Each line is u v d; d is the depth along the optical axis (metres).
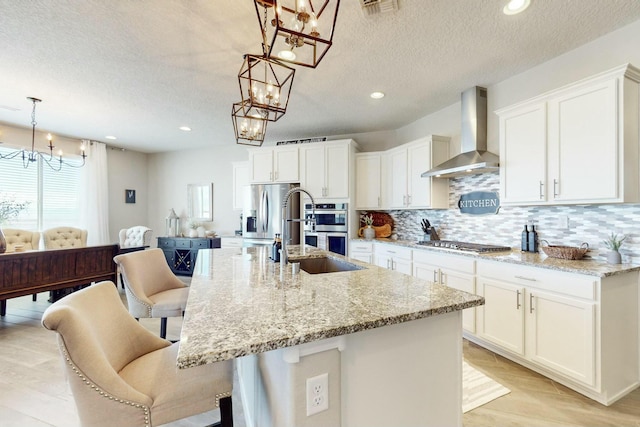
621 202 1.95
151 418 1.08
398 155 4.20
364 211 4.88
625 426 1.71
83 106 3.72
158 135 5.17
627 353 2.01
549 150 2.35
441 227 3.87
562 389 2.04
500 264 2.45
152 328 3.14
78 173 5.45
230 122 4.37
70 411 1.80
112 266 3.96
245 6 1.92
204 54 2.51
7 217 4.62
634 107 2.01
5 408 1.83
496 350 2.56
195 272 1.77
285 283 1.49
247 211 5.00
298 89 3.21
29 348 2.64
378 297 1.23
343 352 1.04
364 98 3.47
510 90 2.96
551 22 2.09
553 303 2.09
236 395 1.98
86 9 1.95
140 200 6.52
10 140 4.59
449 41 2.31
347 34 2.21
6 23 2.09
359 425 1.07
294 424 0.90
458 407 1.26
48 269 3.28
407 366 1.15
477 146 3.16
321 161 4.59
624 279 2.00
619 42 2.18
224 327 0.91
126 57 2.56
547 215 2.68
